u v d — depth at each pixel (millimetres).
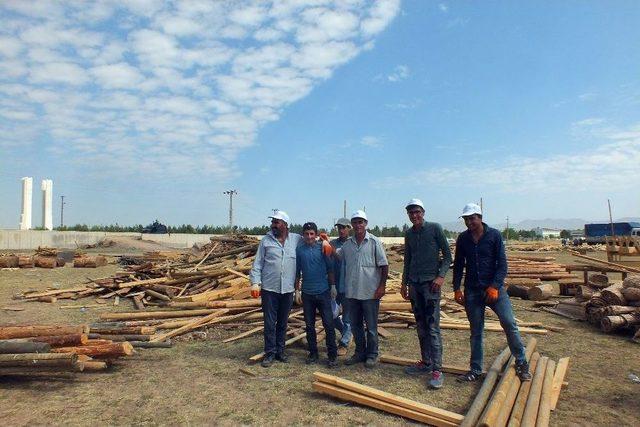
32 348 5266
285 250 6164
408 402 4434
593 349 6918
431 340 5273
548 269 14383
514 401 4434
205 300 9227
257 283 5996
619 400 4836
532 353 6121
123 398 4918
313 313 6184
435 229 5434
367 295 5844
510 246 43250
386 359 6160
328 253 6125
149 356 6578
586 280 12367
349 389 4789
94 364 5426
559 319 9367
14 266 21312
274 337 6160
